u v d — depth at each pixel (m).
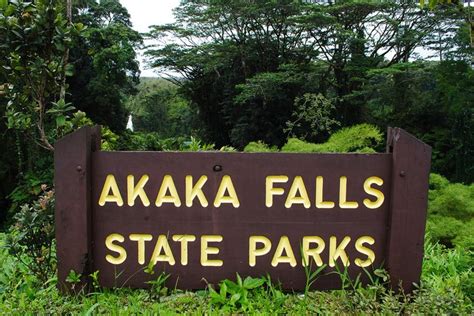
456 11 13.03
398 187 2.05
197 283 2.14
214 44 19.69
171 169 2.11
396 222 2.06
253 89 16.83
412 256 2.07
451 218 4.80
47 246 2.74
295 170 2.10
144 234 2.13
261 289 2.15
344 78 17.42
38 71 3.12
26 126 3.43
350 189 2.10
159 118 33.22
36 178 9.42
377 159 2.09
